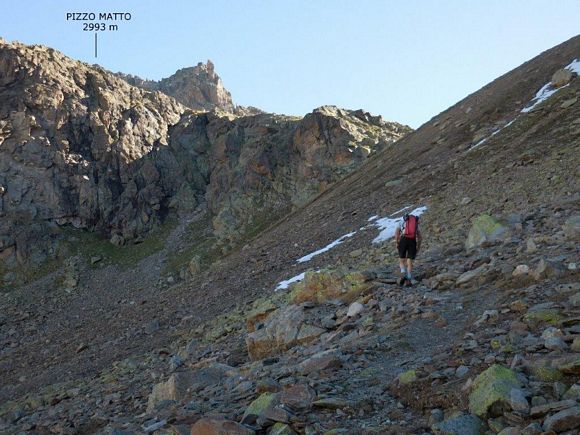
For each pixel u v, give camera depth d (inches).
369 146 5064.0
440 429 278.2
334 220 2076.8
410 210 1598.2
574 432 243.9
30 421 857.5
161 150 6151.6
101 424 636.7
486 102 2566.4
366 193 2297.0
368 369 410.9
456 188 1557.6
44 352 2054.6
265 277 1734.7
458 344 408.5
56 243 5036.9
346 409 336.8
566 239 628.7
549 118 1796.3
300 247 1919.3
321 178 4911.4
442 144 2388.0
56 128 5654.5
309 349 576.1
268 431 331.3
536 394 286.8
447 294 588.1
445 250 847.7
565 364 301.4
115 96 6323.8
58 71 6102.4
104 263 4936.0
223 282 1925.4
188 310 1754.4
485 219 805.2
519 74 2699.3
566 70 2176.4
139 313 2075.5
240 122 6368.1
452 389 324.8
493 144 1887.3
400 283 697.0
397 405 331.6
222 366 620.7
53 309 4025.6
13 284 4534.9
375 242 1424.7
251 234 4810.5
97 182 5575.8
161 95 6934.1
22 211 5128.0
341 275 778.8
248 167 5403.5
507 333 399.9
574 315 390.6
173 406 499.2
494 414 283.6
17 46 6063.0
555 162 1232.8
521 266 553.9
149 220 5506.9
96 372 1443.2
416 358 414.6
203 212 5639.8
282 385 412.5
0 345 3221.0
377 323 559.5
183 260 4803.2
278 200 5123.0
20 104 5600.4
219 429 323.3
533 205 965.8
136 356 1342.3
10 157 5329.7
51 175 5378.9
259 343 706.8
